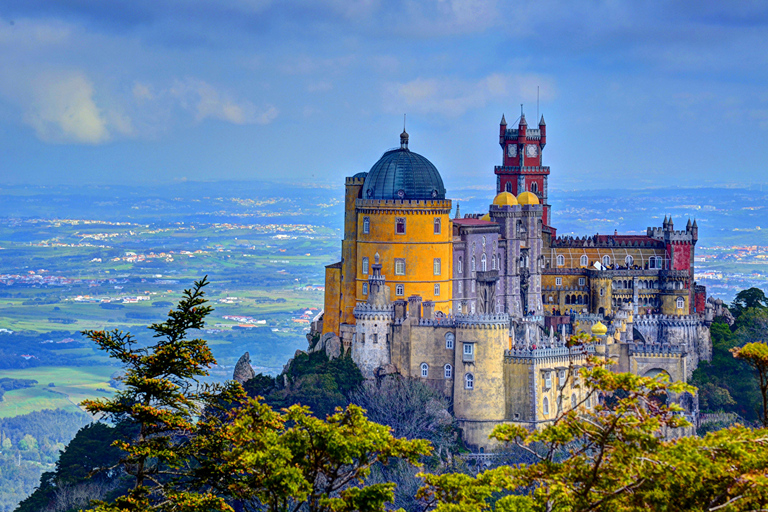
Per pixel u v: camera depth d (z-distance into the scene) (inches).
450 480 7258.9
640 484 6432.1
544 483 7096.5
